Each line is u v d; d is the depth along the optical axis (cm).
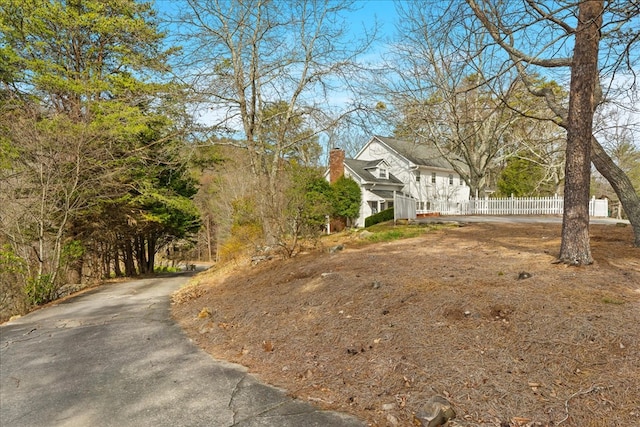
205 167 1877
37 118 1282
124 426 323
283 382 395
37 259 1140
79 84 1364
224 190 2908
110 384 414
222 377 417
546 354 355
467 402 313
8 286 1020
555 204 2147
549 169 2688
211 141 1355
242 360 466
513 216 2064
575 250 605
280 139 1359
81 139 1157
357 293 571
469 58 748
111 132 1238
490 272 599
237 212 1614
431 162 3159
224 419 326
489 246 845
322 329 492
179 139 1347
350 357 414
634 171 3038
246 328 568
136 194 1612
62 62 1483
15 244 1075
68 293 1208
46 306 980
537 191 2992
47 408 364
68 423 334
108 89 1449
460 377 342
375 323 469
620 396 292
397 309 494
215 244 4003
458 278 578
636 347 340
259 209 1300
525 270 593
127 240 1923
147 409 351
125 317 753
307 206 1195
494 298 473
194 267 2934
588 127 606
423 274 621
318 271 755
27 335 657
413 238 1069
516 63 699
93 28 1436
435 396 318
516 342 380
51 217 1138
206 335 578
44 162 1103
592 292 468
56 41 1423
